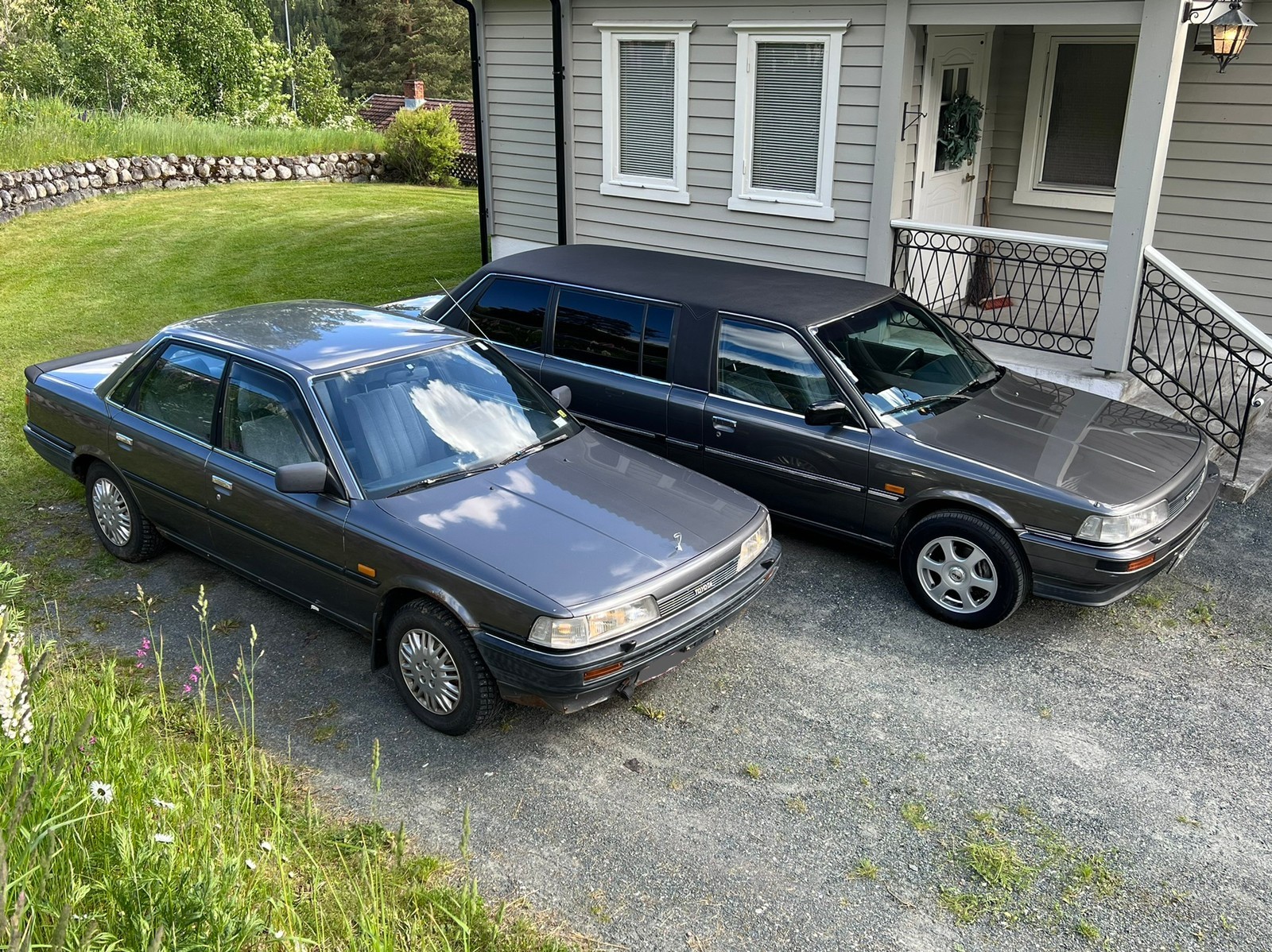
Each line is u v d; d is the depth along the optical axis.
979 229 8.88
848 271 9.89
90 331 10.95
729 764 4.56
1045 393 6.58
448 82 61.59
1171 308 9.73
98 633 5.51
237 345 5.47
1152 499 5.30
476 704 4.53
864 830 4.17
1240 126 8.92
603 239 11.83
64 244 15.34
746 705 5.00
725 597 4.77
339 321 5.96
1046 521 5.27
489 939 3.56
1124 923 3.73
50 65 27.52
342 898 3.70
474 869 3.92
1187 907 3.80
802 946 3.61
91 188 18.94
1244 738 4.77
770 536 5.25
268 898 3.41
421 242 16.33
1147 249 8.00
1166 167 9.39
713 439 6.49
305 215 18.62
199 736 4.49
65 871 3.36
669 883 3.88
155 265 14.17
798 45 9.58
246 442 5.28
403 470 4.98
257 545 5.30
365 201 20.70
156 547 6.20
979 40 9.89
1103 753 4.65
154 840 3.36
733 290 6.76
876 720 4.88
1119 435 5.97
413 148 25.72
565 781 4.44
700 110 10.44
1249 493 7.27
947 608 5.71
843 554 6.57
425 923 3.62
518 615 4.25
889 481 5.79
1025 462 5.53
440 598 4.46
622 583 4.38
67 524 6.80
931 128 9.62
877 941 3.64
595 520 4.80
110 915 3.29
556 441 5.52
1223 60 8.02
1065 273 10.52
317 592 5.11
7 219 16.47
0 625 3.22
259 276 13.72
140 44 28.59
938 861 4.01
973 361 6.74
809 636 5.61
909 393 6.14
